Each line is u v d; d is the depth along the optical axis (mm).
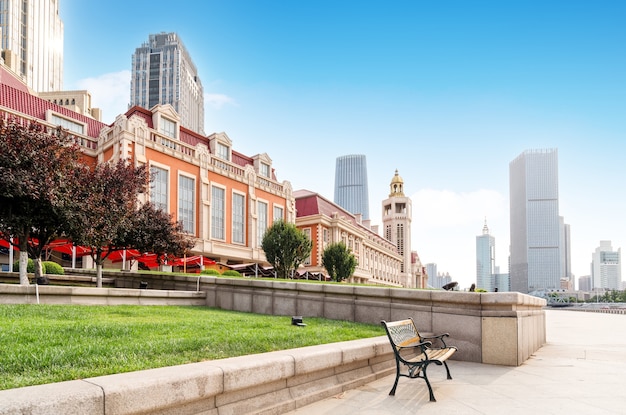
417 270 130500
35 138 15008
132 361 5215
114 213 17750
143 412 3814
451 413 5527
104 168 19375
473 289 19797
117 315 10539
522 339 9547
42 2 135250
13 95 33125
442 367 8727
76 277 20047
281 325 9672
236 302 15164
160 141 35594
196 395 4242
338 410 5504
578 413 5656
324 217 58281
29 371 4641
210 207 39469
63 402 3287
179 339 6602
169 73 180250
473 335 9500
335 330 9125
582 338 16156
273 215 49125
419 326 10344
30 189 13898
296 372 5516
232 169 43406
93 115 73188
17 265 22922
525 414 5559
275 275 32312
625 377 8008
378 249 79875
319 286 12781
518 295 9133
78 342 6277
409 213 127750
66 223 15445
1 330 6863
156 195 34438
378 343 7352
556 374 8234
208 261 31797
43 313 9797
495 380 7566
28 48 125250
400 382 7148
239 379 4707
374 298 11438
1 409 2986
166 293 15031
